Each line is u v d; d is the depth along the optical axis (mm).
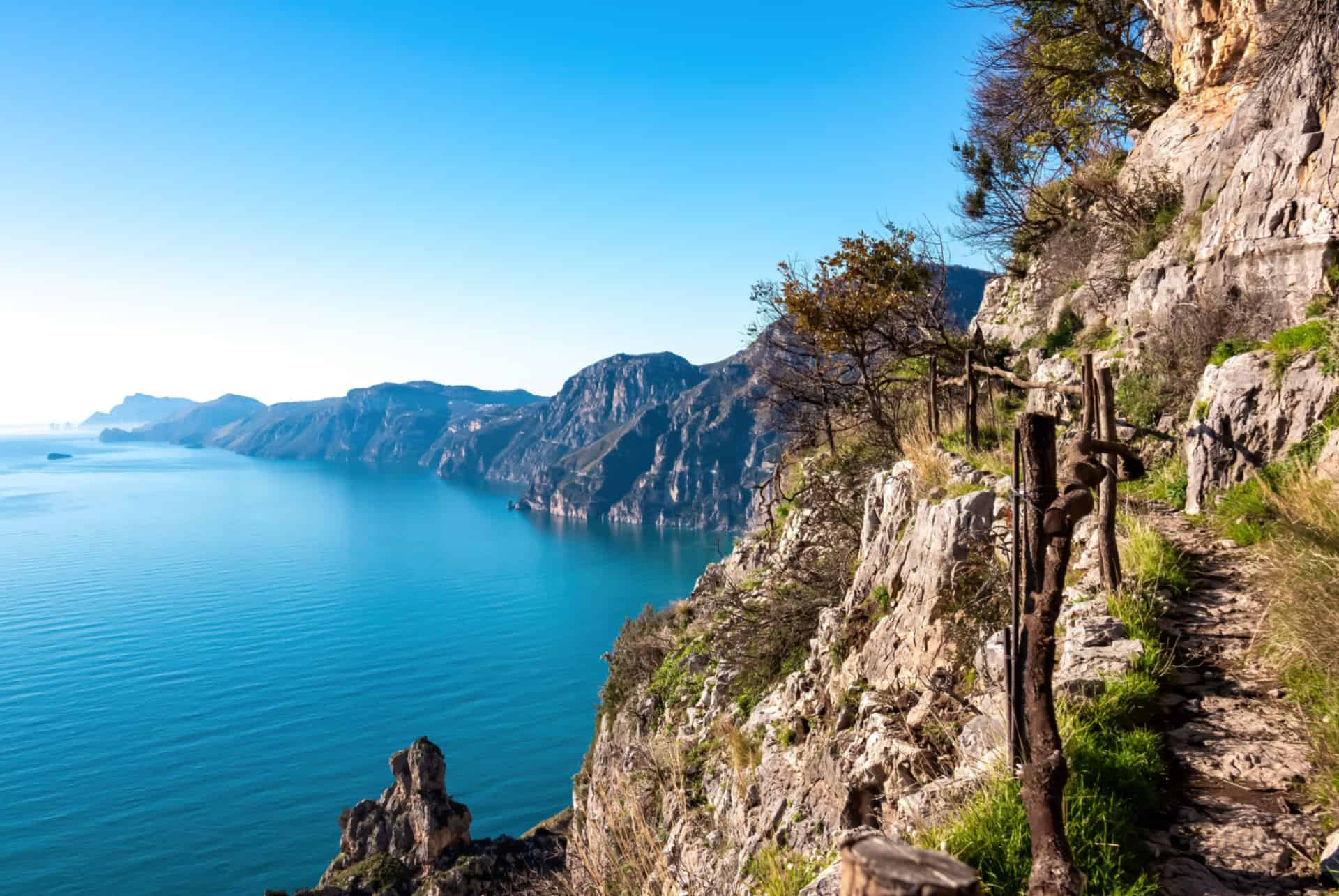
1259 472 8906
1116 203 18875
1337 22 11586
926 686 7121
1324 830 3980
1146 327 14117
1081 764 4449
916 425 15039
